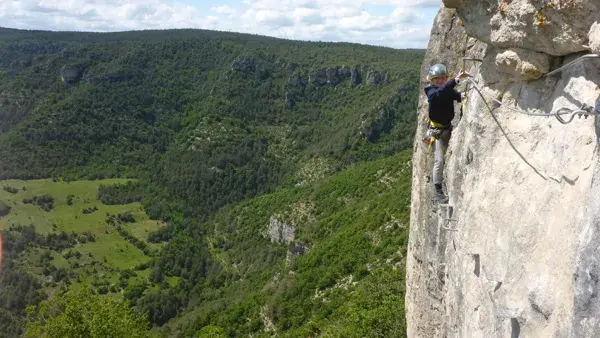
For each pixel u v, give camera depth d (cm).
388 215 4822
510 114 472
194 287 9331
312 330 3441
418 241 965
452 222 603
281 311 4475
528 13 403
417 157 995
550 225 363
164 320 8325
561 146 376
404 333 1883
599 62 355
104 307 2136
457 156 605
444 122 600
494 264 436
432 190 855
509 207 429
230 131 15450
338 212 7062
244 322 5009
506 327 402
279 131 15750
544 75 430
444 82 591
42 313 2092
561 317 325
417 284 977
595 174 306
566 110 345
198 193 13600
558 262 342
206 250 10788
